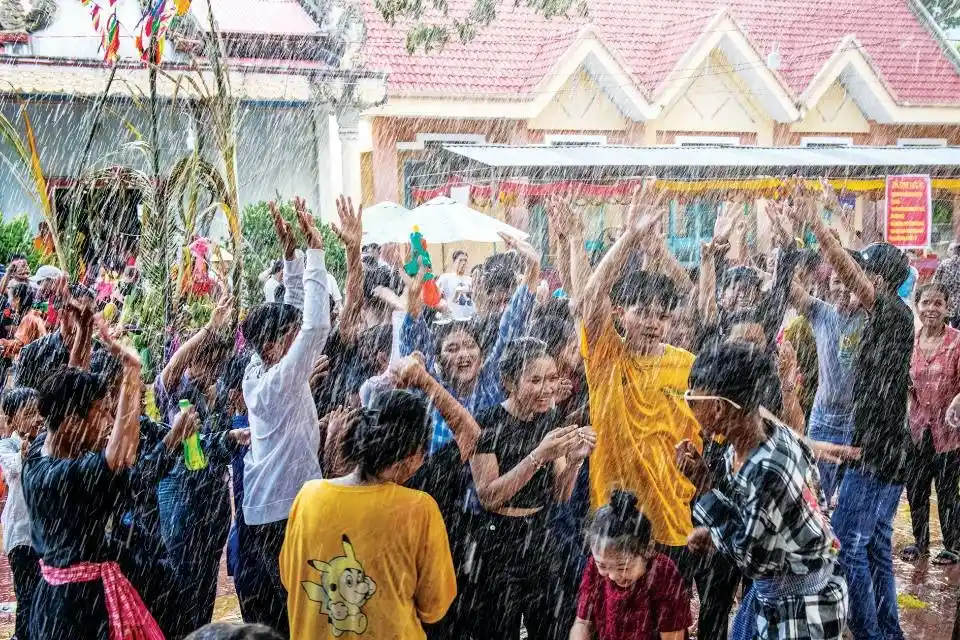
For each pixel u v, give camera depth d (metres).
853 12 22.81
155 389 5.07
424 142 17.53
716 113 19.64
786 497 3.11
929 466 6.07
